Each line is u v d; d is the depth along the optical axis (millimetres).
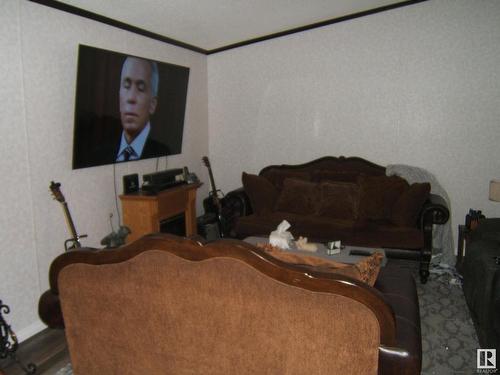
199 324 1146
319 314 994
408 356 999
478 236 2693
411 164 3830
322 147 4188
